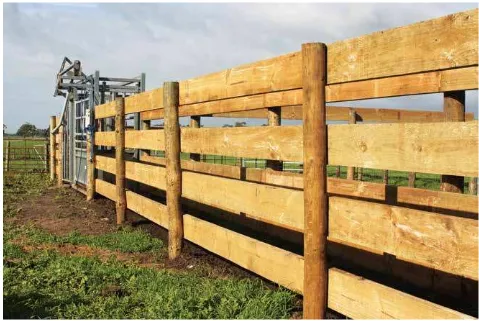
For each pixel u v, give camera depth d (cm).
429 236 281
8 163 2014
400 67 298
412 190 483
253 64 439
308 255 366
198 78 557
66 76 1199
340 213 347
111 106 946
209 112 789
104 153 1186
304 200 368
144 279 511
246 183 465
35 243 707
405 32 296
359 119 1055
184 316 399
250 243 465
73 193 1268
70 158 1357
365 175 1554
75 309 425
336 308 356
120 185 862
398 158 299
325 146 357
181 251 625
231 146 487
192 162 895
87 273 532
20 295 449
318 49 353
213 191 534
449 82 407
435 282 441
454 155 267
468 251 259
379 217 314
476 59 257
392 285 470
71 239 732
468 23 261
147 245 690
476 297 404
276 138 411
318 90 354
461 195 417
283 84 395
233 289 455
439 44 277
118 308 428
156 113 960
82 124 1245
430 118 1170
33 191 1317
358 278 339
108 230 807
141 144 768
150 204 732
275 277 426
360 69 326
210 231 548
